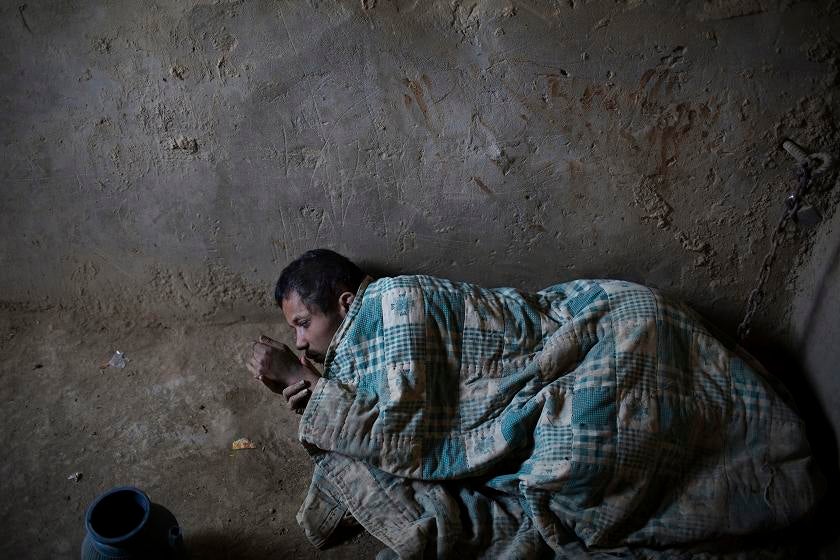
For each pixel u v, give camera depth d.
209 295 2.05
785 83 1.51
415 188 1.80
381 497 1.47
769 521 1.35
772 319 1.84
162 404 1.86
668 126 1.61
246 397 1.88
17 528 1.55
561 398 1.45
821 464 1.55
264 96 1.70
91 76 1.70
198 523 1.57
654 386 1.44
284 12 1.58
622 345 1.47
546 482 1.37
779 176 1.62
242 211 1.89
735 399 1.46
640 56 1.54
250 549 1.52
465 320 1.59
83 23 1.63
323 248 1.93
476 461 1.46
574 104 1.62
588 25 1.52
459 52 1.59
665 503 1.40
